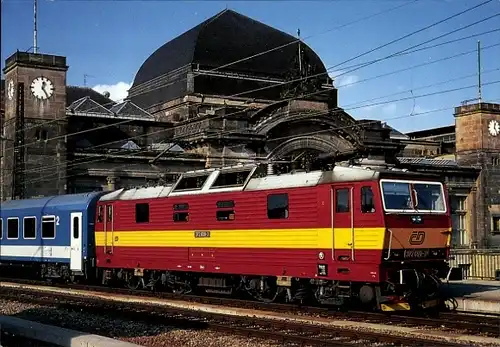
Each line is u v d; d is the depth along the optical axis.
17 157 52.53
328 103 60.69
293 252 24.69
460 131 69.44
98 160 55.12
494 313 23.22
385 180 22.61
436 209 23.86
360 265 22.59
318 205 23.88
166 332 19.72
